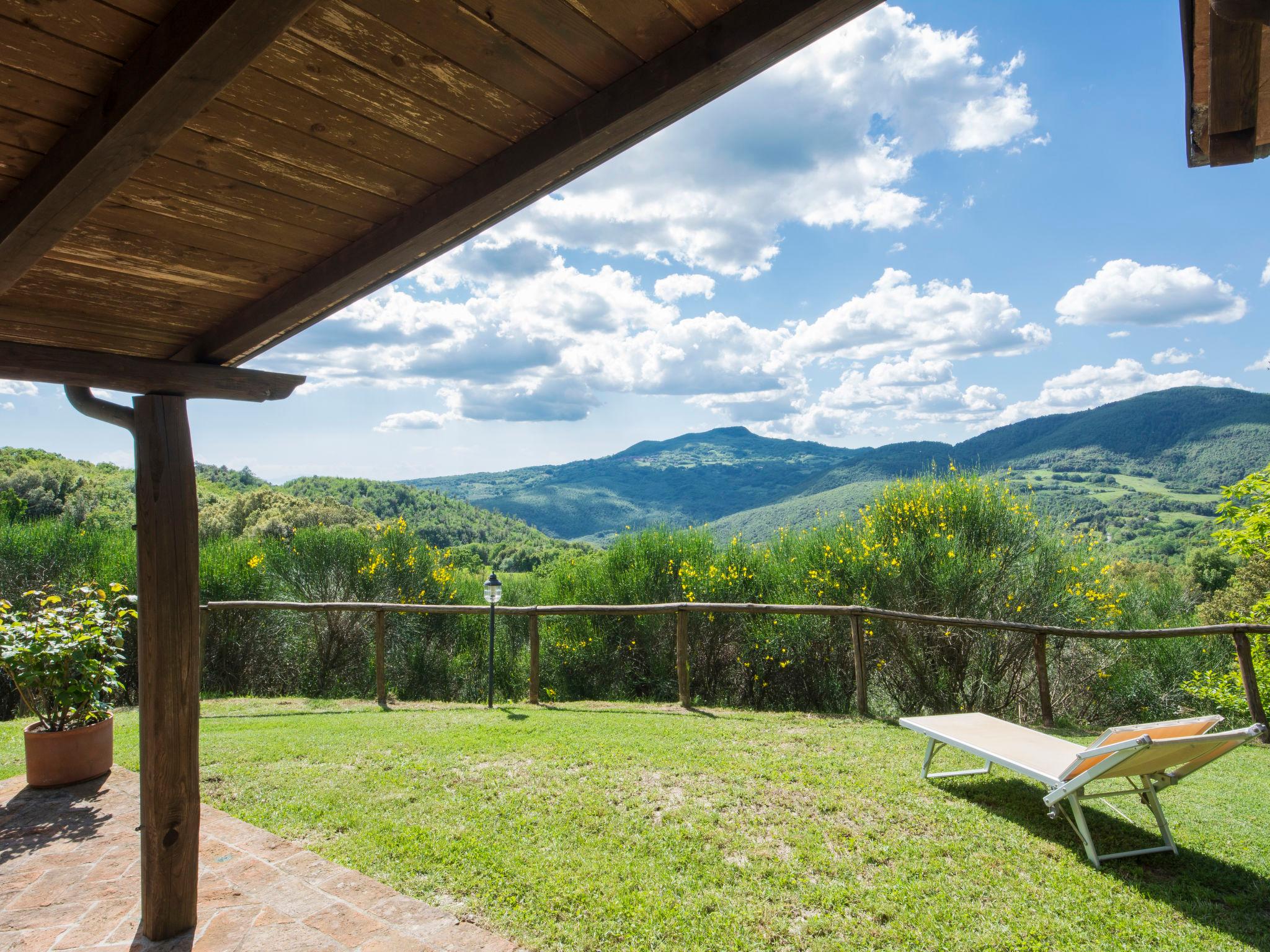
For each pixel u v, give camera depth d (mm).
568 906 3307
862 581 8766
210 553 11055
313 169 1932
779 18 1325
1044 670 7035
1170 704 8500
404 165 1938
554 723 6648
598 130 1659
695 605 7629
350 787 4816
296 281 2574
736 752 5551
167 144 1781
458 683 10477
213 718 7293
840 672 8781
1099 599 8641
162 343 3064
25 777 5219
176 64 1295
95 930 3049
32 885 3490
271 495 19266
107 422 2869
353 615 10305
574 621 9914
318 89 1618
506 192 1918
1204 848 3873
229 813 4422
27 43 1360
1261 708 6188
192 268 2432
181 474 2910
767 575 9969
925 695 8461
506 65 1562
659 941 3049
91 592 5719
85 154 1543
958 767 5160
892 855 3807
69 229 1854
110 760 5305
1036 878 3553
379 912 3197
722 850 3881
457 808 4434
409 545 11617
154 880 2930
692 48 1479
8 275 2078
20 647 4922
